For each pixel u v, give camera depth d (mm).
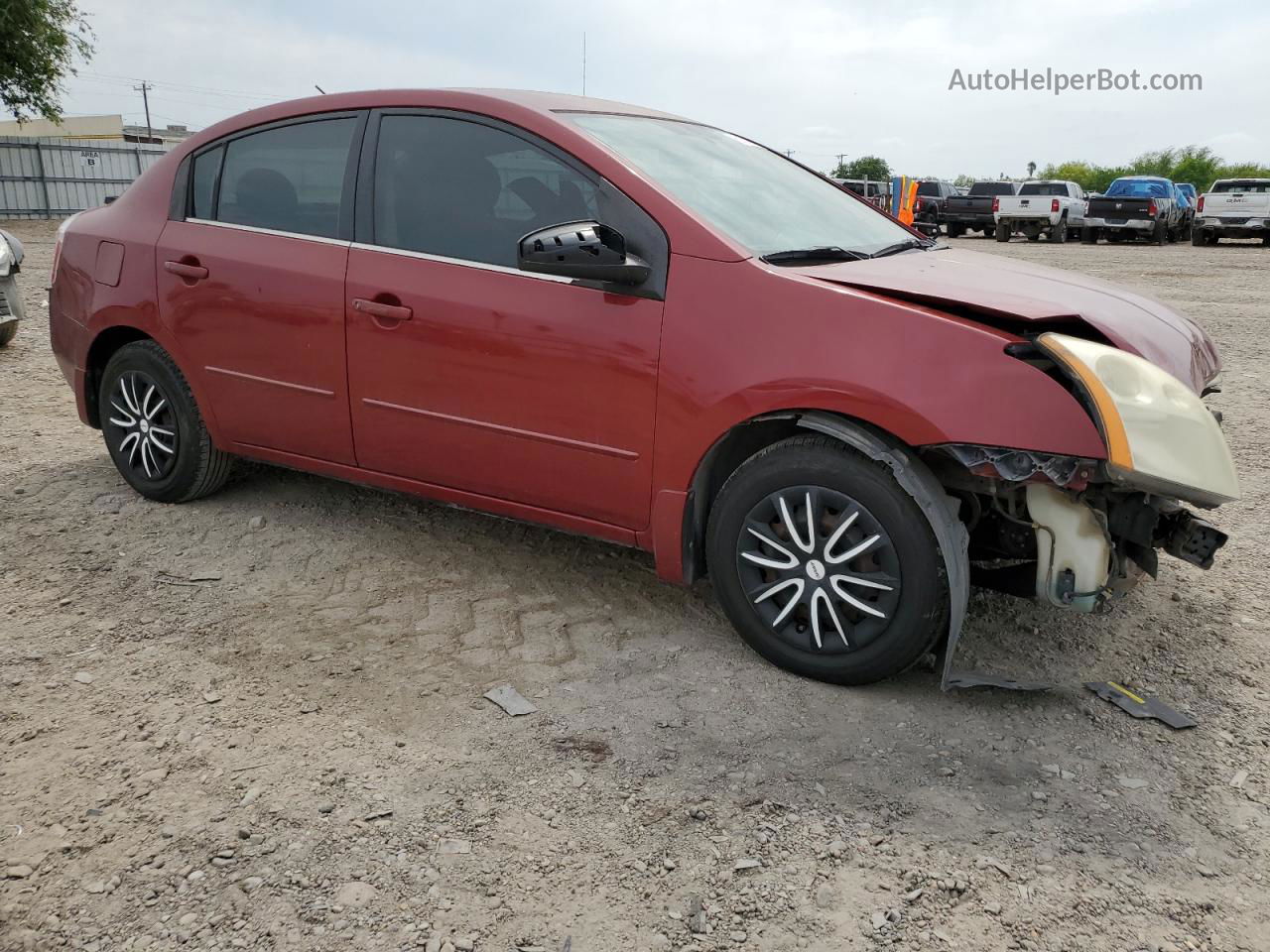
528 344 3279
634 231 3135
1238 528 4582
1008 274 3396
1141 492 2805
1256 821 2502
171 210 4227
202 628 3408
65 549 4027
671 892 2221
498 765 2668
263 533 4230
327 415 3836
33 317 9562
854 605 2938
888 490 2820
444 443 3564
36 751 2682
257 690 3016
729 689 3062
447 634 3404
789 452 2980
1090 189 70875
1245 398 7312
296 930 2082
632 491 3225
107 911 2127
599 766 2672
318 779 2580
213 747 2717
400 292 3525
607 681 3105
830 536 2930
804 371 2844
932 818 2479
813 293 2900
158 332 4219
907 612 2861
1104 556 2844
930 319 2768
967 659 3266
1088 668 3240
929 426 2701
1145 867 2328
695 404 3018
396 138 3652
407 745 2748
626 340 3113
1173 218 31516
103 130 65438
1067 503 2842
